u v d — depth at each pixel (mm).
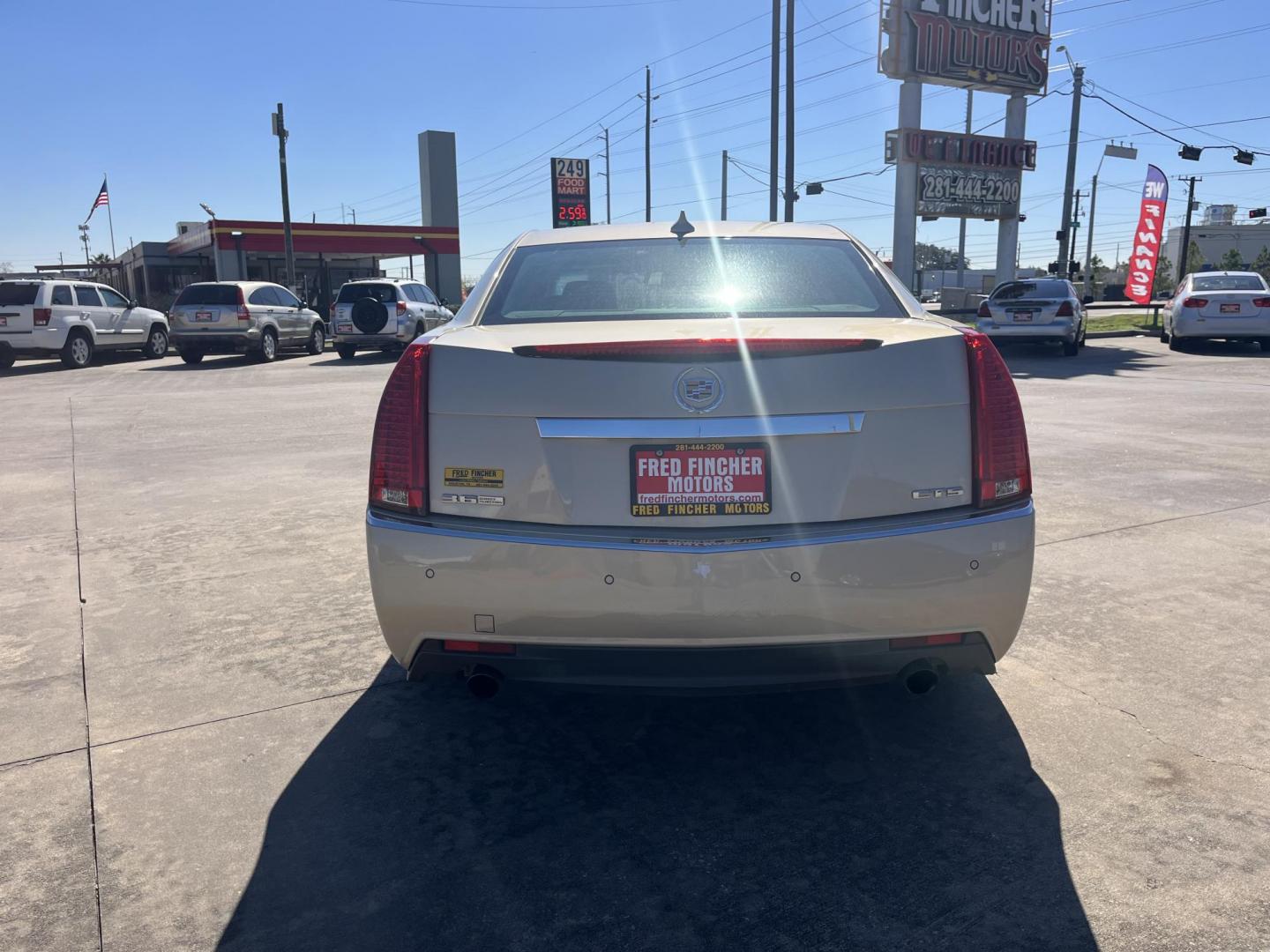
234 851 2650
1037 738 3230
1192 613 4316
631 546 2654
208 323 20359
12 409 12320
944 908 2387
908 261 24969
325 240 43281
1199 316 18516
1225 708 3408
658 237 3691
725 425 2672
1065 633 4102
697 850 2652
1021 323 17672
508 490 2732
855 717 3428
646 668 2760
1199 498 6395
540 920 2365
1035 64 25328
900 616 2709
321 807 2875
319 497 6766
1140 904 2379
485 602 2732
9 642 4133
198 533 5832
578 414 2693
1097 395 11938
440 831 2750
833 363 2689
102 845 2672
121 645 4090
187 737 3295
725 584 2646
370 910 2406
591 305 3283
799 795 2930
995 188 26109
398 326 21297
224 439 9406
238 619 4391
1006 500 2791
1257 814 2756
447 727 3381
